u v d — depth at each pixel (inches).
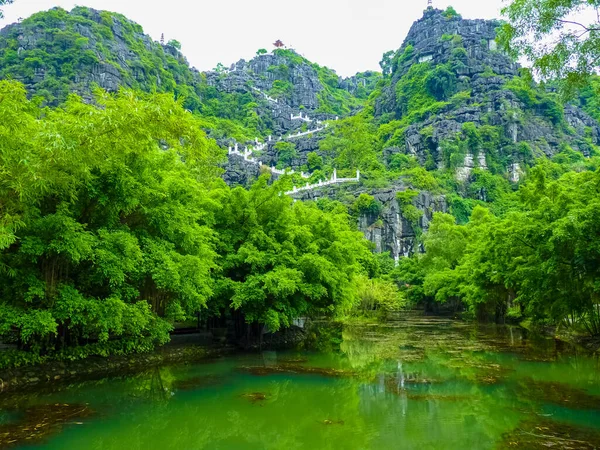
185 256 637.9
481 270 1282.0
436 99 4291.3
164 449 341.4
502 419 414.6
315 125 4958.2
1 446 331.9
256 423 408.2
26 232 470.0
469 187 3287.4
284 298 822.5
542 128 3769.7
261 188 907.4
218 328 919.7
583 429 383.2
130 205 549.6
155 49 4744.1
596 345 847.7
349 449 337.1
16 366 514.6
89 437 360.8
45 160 378.9
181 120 463.5
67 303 485.4
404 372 657.0
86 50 3567.9
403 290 2230.6
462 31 4665.4
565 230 675.4
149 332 643.5
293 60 6437.0
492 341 1054.4
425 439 359.6
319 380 597.9
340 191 2896.2
